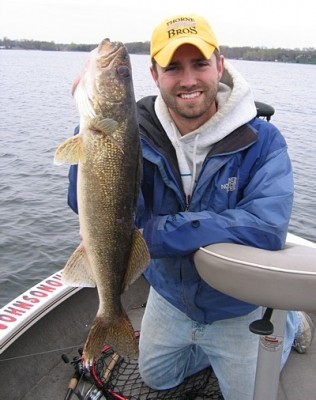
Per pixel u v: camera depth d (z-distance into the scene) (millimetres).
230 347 1179
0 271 2555
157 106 1107
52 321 1387
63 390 1297
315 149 6297
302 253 893
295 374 1373
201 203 1075
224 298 1120
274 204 978
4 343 1162
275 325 836
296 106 12281
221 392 1267
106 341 959
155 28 1059
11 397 1229
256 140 1042
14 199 3662
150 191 1108
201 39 995
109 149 902
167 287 1177
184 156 1085
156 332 1256
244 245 900
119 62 903
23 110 9922
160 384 1305
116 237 936
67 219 3268
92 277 948
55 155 875
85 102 890
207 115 1072
